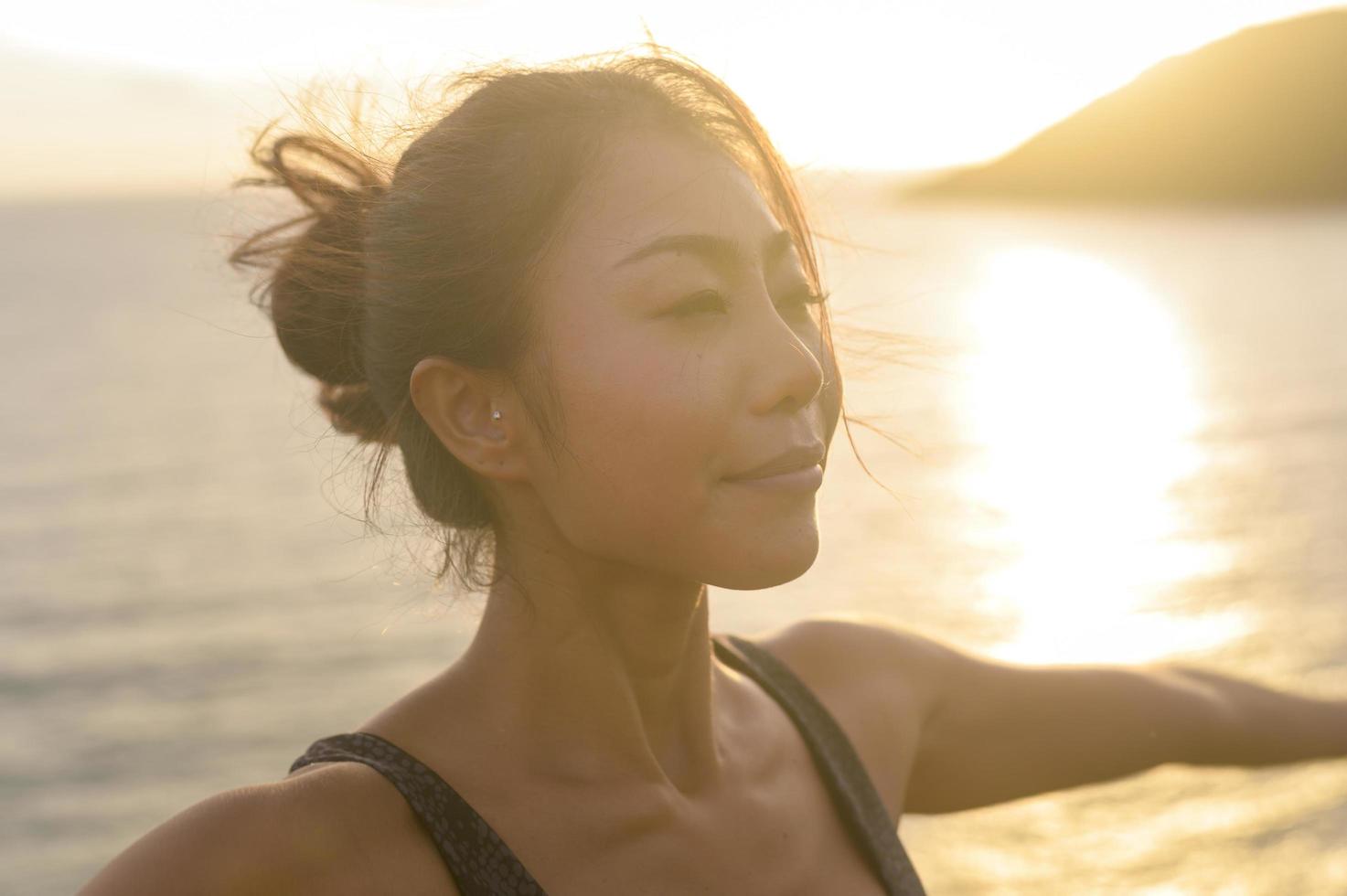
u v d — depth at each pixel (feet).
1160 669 5.70
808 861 4.46
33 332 338.95
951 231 578.25
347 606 96.22
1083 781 5.42
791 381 3.67
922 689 5.27
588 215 3.77
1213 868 45.91
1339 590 87.51
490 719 4.08
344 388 4.54
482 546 4.26
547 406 3.78
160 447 179.63
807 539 3.70
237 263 4.54
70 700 79.77
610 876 3.99
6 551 121.80
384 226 4.09
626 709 4.13
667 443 3.64
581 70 4.05
